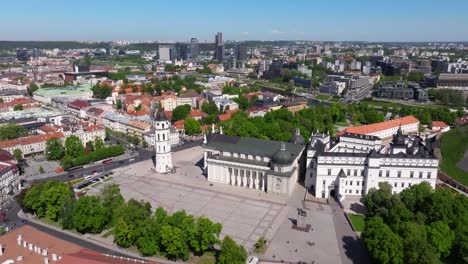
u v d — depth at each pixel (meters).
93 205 158.25
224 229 161.88
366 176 188.12
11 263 124.88
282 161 195.88
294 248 146.75
